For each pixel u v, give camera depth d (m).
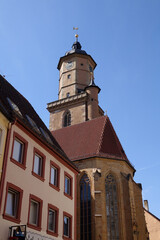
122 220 34.72
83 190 37.75
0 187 16.61
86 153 40.69
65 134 48.25
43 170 22.34
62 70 70.75
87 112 60.19
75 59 70.12
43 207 21.06
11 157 18.39
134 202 36.09
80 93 62.09
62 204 24.31
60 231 22.95
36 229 19.55
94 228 34.06
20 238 16.17
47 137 26.38
